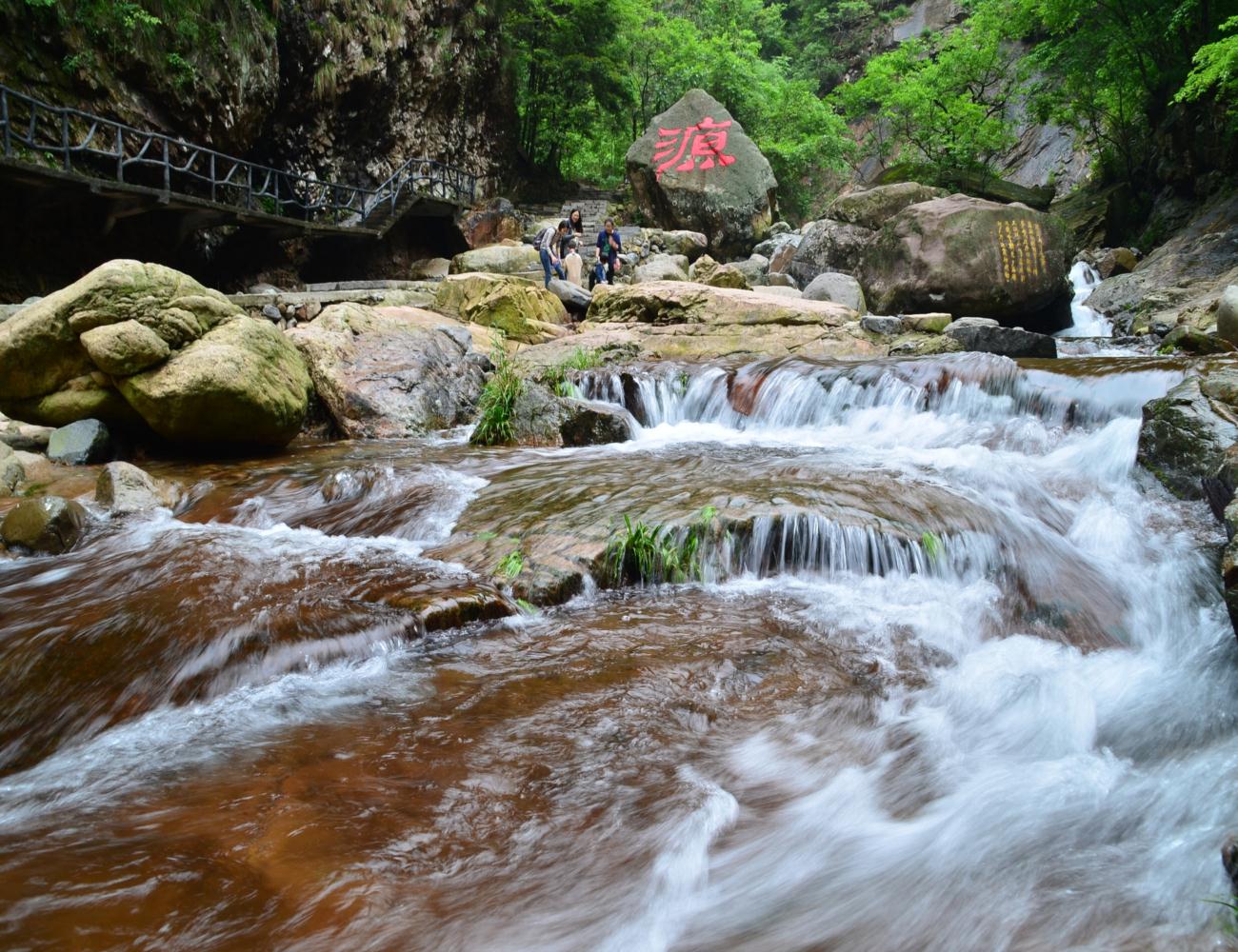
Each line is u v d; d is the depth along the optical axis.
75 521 5.16
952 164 23.64
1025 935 1.99
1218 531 4.86
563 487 5.70
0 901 2.04
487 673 3.45
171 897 2.08
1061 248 13.88
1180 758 2.83
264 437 7.23
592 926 2.06
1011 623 4.04
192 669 3.33
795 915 2.10
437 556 4.68
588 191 29.34
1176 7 16.61
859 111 29.17
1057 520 5.25
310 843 2.32
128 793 2.59
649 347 11.05
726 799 2.60
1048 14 18.72
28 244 12.80
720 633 3.86
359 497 5.91
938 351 10.30
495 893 2.16
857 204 17.66
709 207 22.31
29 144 11.28
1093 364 7.91
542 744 2.89
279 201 17.05
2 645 3.50
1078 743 2.99
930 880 2.22
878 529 4.54
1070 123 21.31
